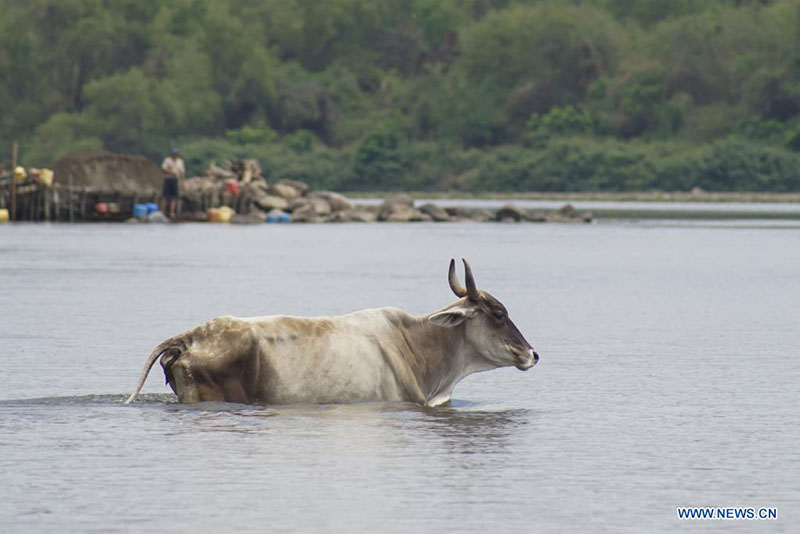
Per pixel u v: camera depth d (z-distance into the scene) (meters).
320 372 43.44
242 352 42.88
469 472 35.38
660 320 74.56
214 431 39.75
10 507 31.44
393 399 44.53
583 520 30.83
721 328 70.81
